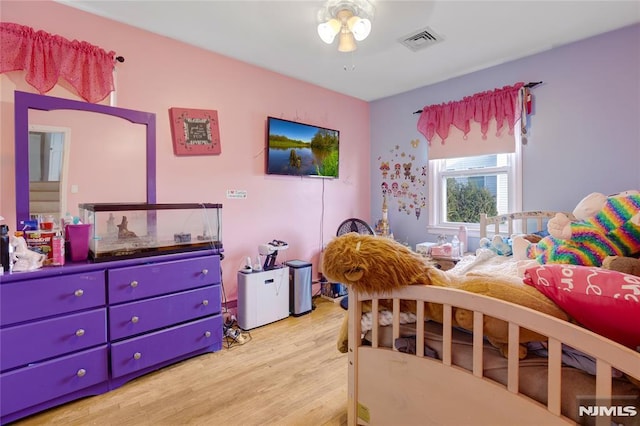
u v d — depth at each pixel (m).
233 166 2.81
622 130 2.31
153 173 2.31
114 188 2.17
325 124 3.52
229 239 2.81
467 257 2.65
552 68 2.61
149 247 1.99
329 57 2.76
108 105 2.17
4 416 1.49
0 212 1.85
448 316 1.12
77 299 1.67
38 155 1.88
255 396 1.74
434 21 2.19
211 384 1.86
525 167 2.79
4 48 1.80
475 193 3.21
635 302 0.84
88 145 2.07
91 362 1.71
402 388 1.26
